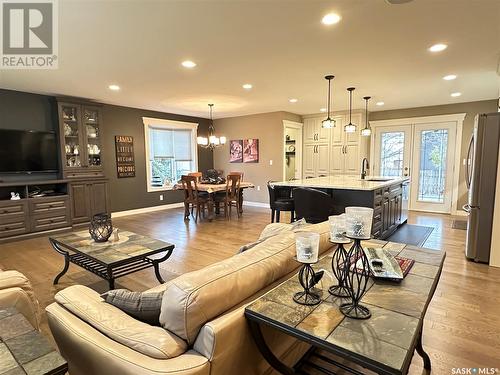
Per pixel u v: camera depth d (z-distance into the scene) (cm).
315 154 795
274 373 141
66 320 124
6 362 96
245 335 114
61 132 530
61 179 532
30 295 172
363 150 730
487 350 194
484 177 343
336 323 104
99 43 292
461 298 265
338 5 225
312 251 118
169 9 228
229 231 509
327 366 175
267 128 755
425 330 217
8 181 493
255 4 222
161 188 743
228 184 605
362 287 130
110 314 122
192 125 810
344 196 399
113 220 610
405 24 258
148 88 479
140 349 102
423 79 435
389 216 459
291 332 102
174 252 398
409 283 135
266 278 132
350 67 377
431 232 496
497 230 338
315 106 664
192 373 92
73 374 128
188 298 101
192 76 411
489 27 264
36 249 416
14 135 486
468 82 455
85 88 476
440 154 666
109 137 633
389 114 723
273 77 419
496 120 332
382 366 85
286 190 466
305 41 292
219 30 266
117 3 218
